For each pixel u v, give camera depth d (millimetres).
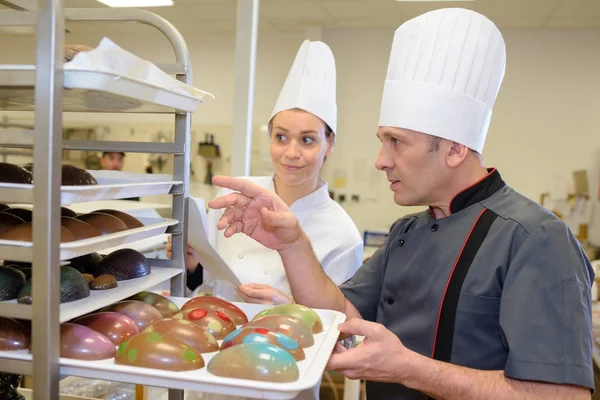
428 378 823
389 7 3799
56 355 618
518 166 4348
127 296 769
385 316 1104
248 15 1609
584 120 4215
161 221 928
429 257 1029
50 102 573
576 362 795
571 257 852
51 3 565
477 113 999
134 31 4773
